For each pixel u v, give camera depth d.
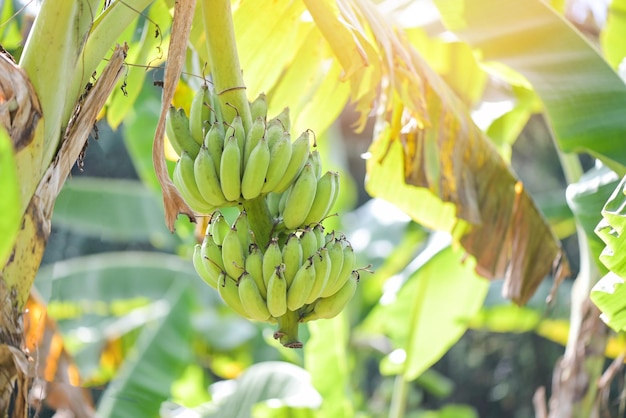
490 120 3.49
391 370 4.12
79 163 2.53
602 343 3.32
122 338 5.49
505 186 3.05
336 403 3.64
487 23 2.97
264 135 2.41
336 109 3.10
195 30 2.80
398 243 5.43
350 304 5.45
